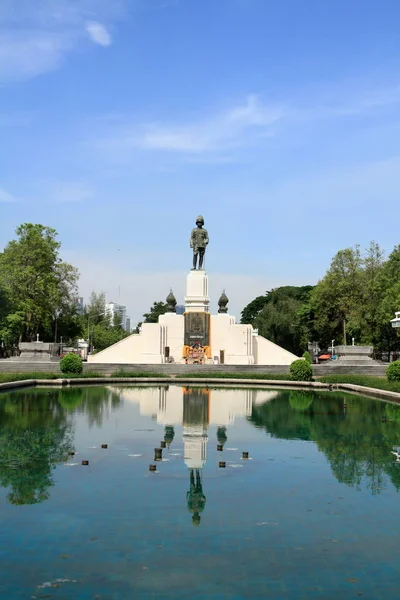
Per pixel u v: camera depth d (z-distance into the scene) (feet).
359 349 148.56
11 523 26.20
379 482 33.78
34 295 182.39
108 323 360.89
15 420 58.49
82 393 92.99
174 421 59.21
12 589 20.04
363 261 190.29
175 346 171.63
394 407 74.18
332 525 26.32
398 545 24.08
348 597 19.67
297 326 246.27
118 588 20.16
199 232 177.06
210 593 19.85
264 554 23.08
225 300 179.42
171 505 28.91
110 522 26.37
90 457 40.14
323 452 42.63
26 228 187.32
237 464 38.27
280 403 79.41
